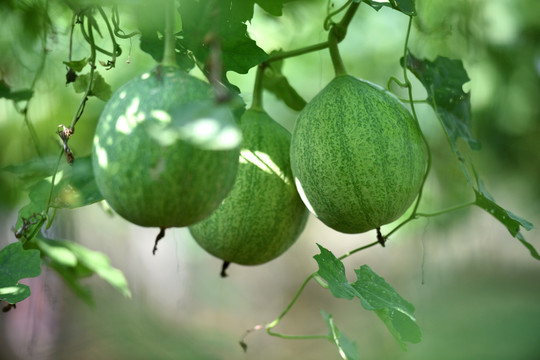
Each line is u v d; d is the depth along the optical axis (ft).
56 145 3.34
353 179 2.52
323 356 8.34
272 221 2.70
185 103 2.25
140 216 2.28
